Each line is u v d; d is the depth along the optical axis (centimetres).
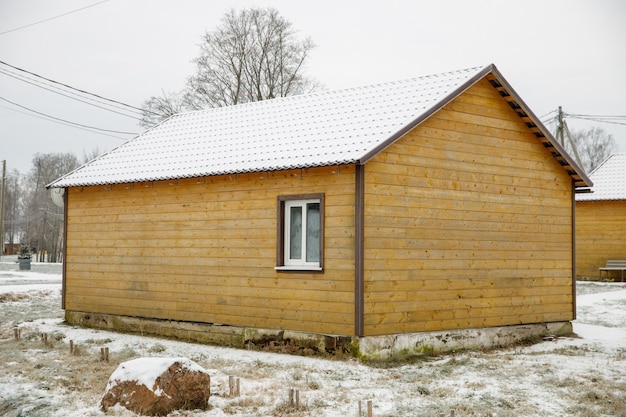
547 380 1223
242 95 4272
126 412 984
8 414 1023
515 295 1684
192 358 1440
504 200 1678
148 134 2156
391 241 1451
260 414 994
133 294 1823
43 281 3441
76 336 1755
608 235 3434
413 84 1728
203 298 1675
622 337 1758
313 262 1495
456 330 1555
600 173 3628
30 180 10775
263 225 1568
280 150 1591
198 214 1694
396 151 1473
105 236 1897
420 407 1030
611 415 1009
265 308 1555
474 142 1625
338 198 1441
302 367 1330
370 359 1395
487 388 1161
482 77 1617
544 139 1748
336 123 1641
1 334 1766
